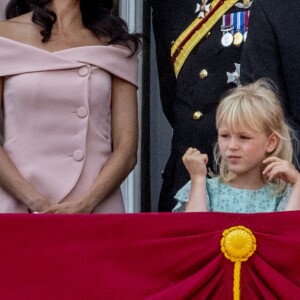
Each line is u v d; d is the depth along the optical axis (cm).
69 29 1504
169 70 1681
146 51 1930
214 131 1577
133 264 1196
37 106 1452
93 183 1448
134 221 1200
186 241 1193
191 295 1187
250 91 1395
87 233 1200
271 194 1388
